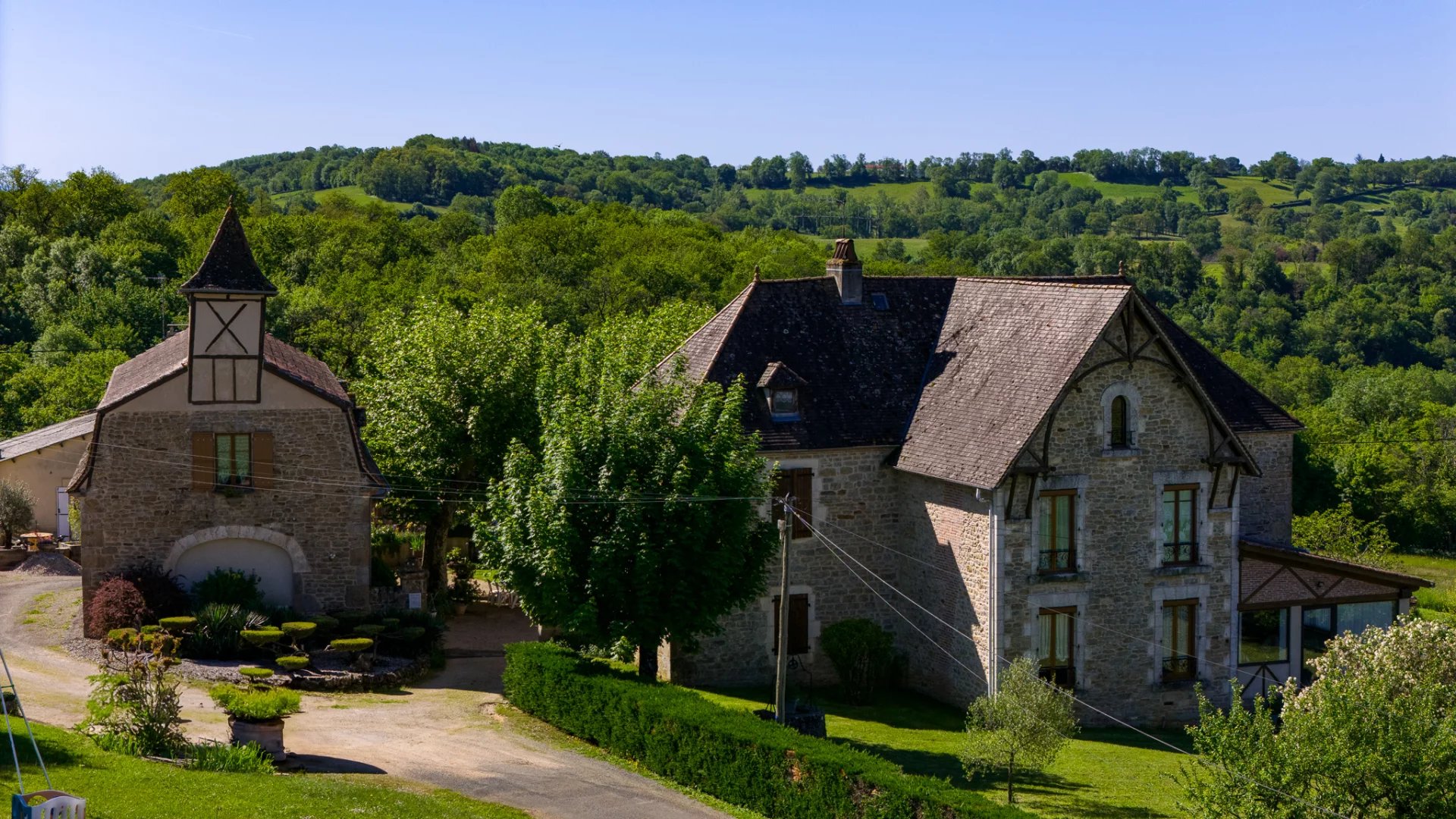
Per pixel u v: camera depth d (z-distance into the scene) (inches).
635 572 1240.2
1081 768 1224.8
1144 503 1421.0
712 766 1092.5
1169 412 1425.9
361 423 1919.3
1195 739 935.7
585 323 3164.4
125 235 3988.7
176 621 1429.6
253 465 1546.5
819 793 1006.4
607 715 1203.9
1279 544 1721.2
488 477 1760.6
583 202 7829.7
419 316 1872.5
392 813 936.9
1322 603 1514.5
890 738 1294.3
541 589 1266.0
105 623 1459.2
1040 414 1342.3
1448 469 3287.4
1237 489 1462.8
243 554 1558.8
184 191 4904.0
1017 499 1360.7
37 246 3932.1
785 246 4594.0
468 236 5295.3
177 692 1255.5
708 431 1296.8
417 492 1768.0
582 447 1289.4
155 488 1521.9
